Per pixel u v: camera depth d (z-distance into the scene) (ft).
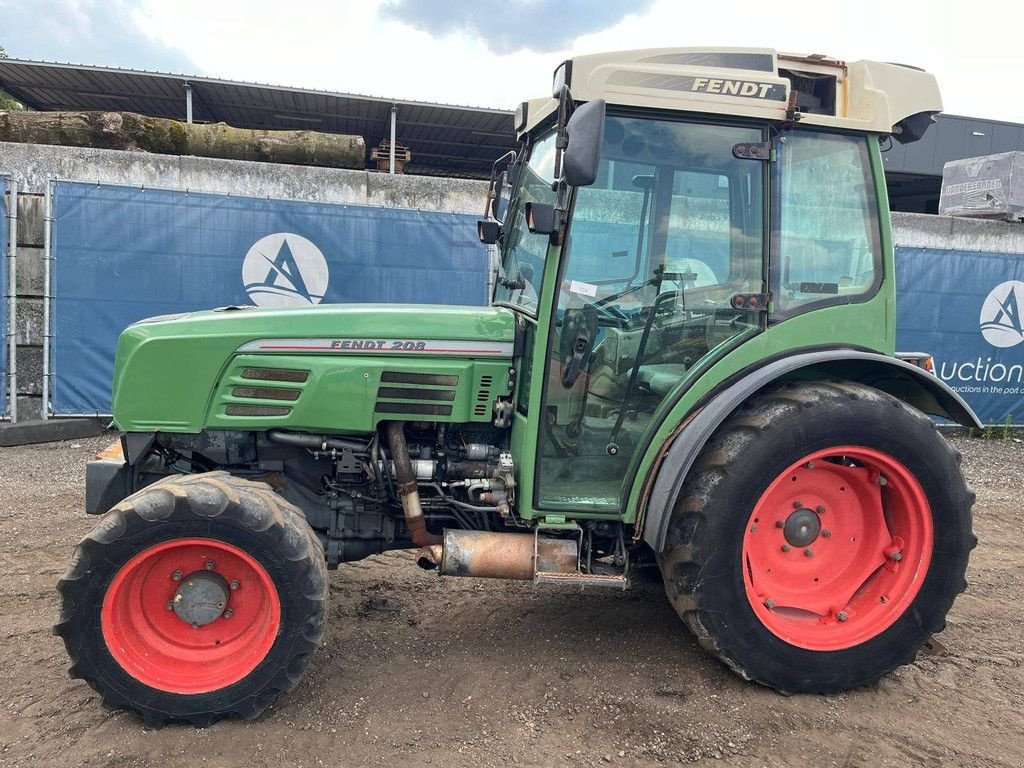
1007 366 27.81
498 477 9.89
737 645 9.32
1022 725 9.02
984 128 49.90
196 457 10.61
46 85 36.65
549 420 9.80
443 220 24.71
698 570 9.21
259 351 9.81
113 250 22.82
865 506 10.01
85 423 23.00
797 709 9.26
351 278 24.41
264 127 43.62
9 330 22.48
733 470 9.08
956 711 9.32
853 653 9.53
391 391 9.95
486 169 54.49
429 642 10.76
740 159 9.59
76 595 8.20
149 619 8.82
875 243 10.00
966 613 12.29
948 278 26.96
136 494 8.70
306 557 8.59
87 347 22.94
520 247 11.12
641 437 9.88
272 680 8.62
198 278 23.47
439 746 8.34
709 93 9.25
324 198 25.27
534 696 9.37
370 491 10.41
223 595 8.80
